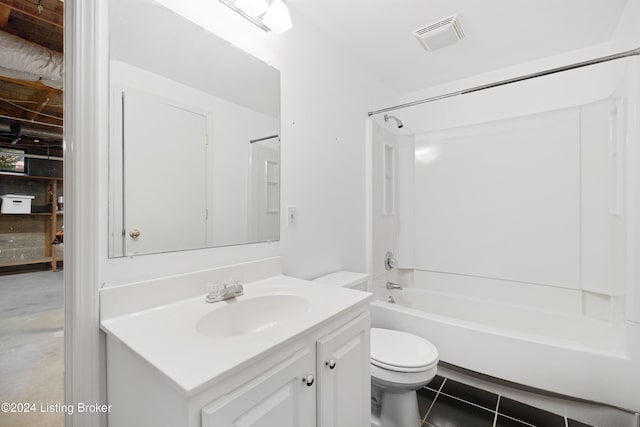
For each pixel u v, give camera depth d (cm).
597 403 143
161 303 97
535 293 217
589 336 184
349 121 205
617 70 174
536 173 216
